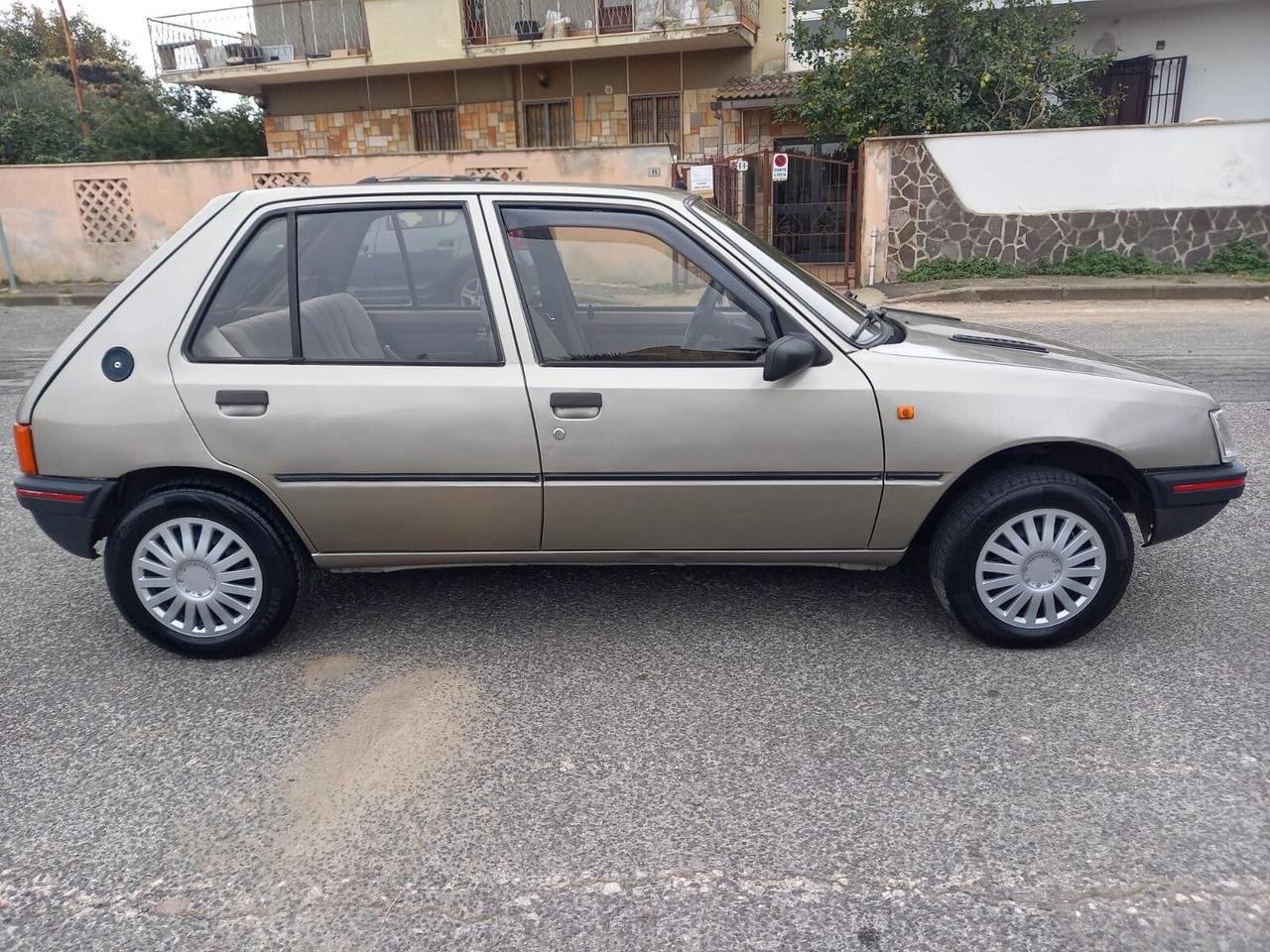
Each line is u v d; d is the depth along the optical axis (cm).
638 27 1767
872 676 348
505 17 1891
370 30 1898
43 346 1166
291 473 347
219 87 2128
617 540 360
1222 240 1382
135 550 357
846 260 1527
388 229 357
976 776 289
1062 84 1552
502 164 1571
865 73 1547
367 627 397
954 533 349
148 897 249
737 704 333
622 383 341
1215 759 295
